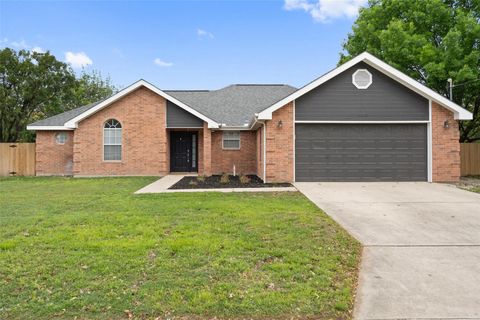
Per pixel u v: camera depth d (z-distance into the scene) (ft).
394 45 58.18
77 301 11.55
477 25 53.31
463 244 18.17
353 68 45.65
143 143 57.52
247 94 73.97
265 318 10.66
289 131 45.47
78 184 45.09
